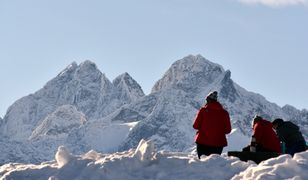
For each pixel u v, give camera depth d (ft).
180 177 56.39
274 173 51.83
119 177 56.70
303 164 52.60
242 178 53.47
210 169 57.00
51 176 57.82
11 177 59.67
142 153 59.62
